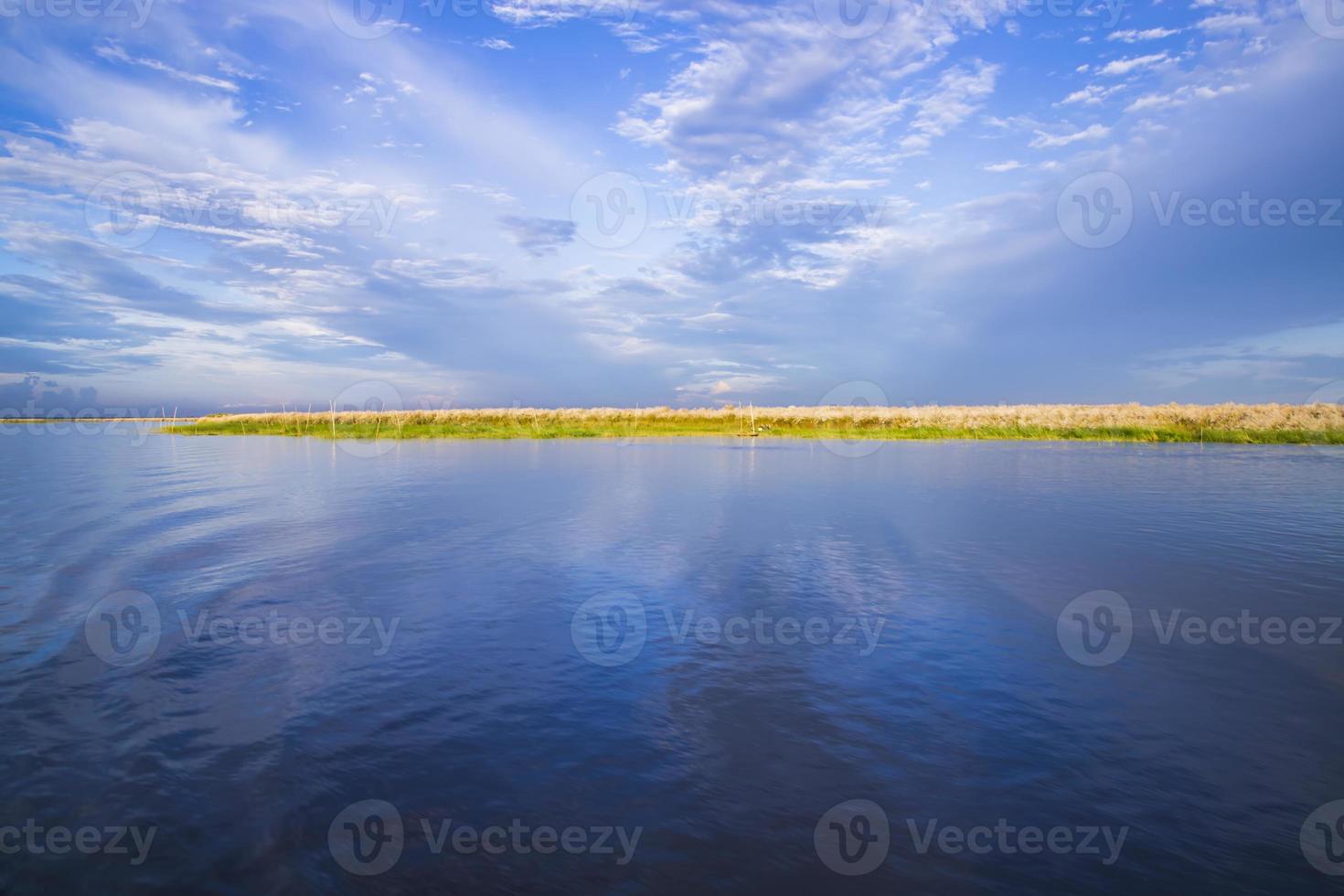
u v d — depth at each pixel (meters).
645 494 15.06
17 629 6.65
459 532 10.92
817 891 3.22
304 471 19.92
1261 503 13.82
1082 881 3.29
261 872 3.38
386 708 5.07
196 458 24.53
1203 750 4.48
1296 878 3.31
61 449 29.70
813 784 4.11
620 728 4.78
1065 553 9.58
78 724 4.80
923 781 4.14
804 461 23.23
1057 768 4.27
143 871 3.37
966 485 16.59
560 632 6.60
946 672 5.69
